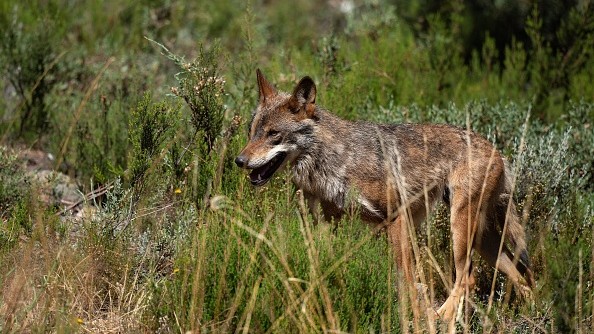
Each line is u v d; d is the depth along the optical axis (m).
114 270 10.59
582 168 13.75
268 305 9.27
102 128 14.70
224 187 11.97
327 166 11.95
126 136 14.45
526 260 11.87
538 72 17.89
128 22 21.66
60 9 21.03
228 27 22.86
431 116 15.48
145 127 12.07
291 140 11.90
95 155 14.28
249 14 15.62
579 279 9.50
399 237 11.62
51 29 17.39
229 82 15.59
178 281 9.68
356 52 18.33
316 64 16.80
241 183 11.25
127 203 11.79
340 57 17.14
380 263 10.14
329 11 25.70
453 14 20.12
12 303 9.30
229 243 9.53
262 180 11.88
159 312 9.59
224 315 9.36
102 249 10.72
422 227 12.31
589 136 14.68
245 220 10.44
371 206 11.90
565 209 12.58
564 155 13.26
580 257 9.55
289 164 12.11
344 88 15.30
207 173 12.06
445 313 10.91
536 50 18.84
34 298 9.58
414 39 20.48
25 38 17.56
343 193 11.93
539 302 10.56
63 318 9.38
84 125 14.83
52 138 15.38
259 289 9.37
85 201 11.66
